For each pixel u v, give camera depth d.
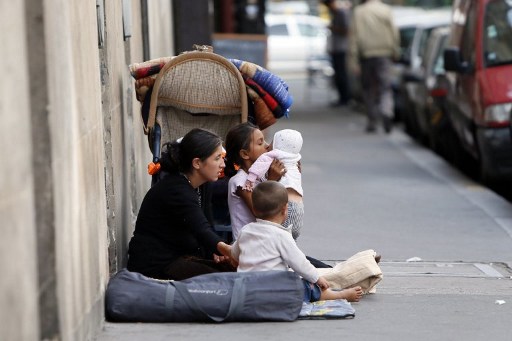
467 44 35.75
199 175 17.70
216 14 51.16
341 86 66.62
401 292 19.17
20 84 11.59
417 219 27.95
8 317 10.76
